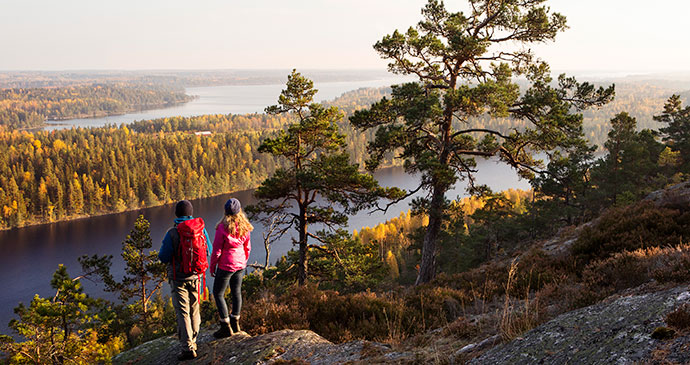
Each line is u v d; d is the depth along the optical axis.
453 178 13.38
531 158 15.20
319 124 17.00
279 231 17.91
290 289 7.26
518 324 4.01
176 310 4.58
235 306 5.11
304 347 4.54
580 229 12.00
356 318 6.25
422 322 5.89
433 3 14.86
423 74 15.70
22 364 8.34
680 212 9.73
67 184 174.38
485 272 9.51
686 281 4.16
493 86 12.86
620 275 5.73
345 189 16.53
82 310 8.82
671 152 40.25
